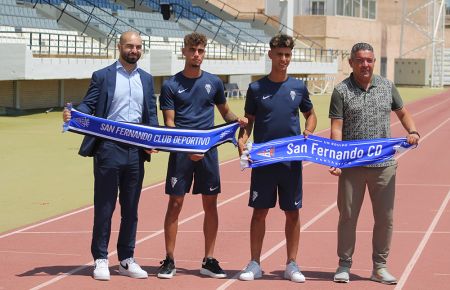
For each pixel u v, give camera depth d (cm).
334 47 7206
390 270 918
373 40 8000
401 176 1850
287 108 854
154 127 855
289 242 870
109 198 862
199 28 5481
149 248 1030
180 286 835
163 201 1422
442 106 5131
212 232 880
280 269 920
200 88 871
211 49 4994
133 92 870
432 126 3500
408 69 9112
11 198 1484
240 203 1423
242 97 5103
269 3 6625
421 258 984
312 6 7206
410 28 9256
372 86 848
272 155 843
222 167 1991
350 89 845
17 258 969
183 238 1098
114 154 855
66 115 848
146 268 920
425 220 1266
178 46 4791
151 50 4016
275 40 850
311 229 1180
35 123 3069
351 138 848
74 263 942
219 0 6700
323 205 1411
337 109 848
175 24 5219
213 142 863
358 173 847
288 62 852
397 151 843
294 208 858
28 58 3125
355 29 7612
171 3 5650
